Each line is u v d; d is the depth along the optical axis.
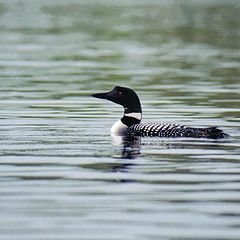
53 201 12.38
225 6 64.56
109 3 69.88
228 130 17.97
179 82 27.03
